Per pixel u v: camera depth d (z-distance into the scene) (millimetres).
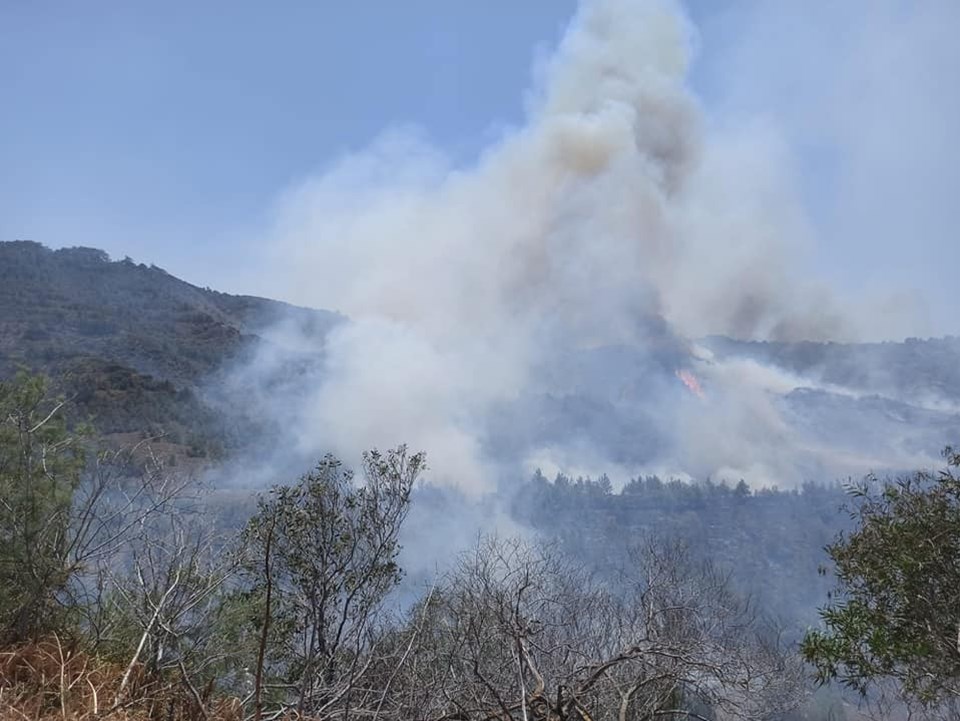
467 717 5625
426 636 7500
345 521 9156
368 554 9102
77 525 7625
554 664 6934
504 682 6582
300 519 8844
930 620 6574
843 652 6930
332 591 8766
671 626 7887
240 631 7906
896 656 6566
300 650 8359
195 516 8188
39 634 6703
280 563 8781
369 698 7090
